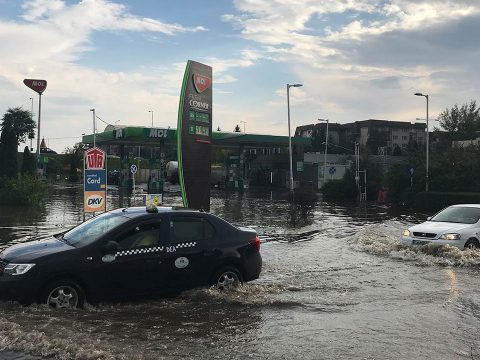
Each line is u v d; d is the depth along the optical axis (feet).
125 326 19.90
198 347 17.79
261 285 27.91
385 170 156.35
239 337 19.13
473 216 43.16
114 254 22.76
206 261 25.14
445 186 107.86
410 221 72.13
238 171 193.06
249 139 174.91
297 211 67.77
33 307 21.03
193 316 21.81
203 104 62.13
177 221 25.05
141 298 23.89
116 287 22.75
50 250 22.20
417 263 36.40
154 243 23.99
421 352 17.81
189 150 60.44
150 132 151.23
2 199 82.84
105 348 16.92
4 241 42.73
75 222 59.16
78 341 17.49
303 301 25.00
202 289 25.17
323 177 180.55
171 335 19.07
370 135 341.62
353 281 30.09
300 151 198.59
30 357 16.02
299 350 17.83
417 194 105.91
